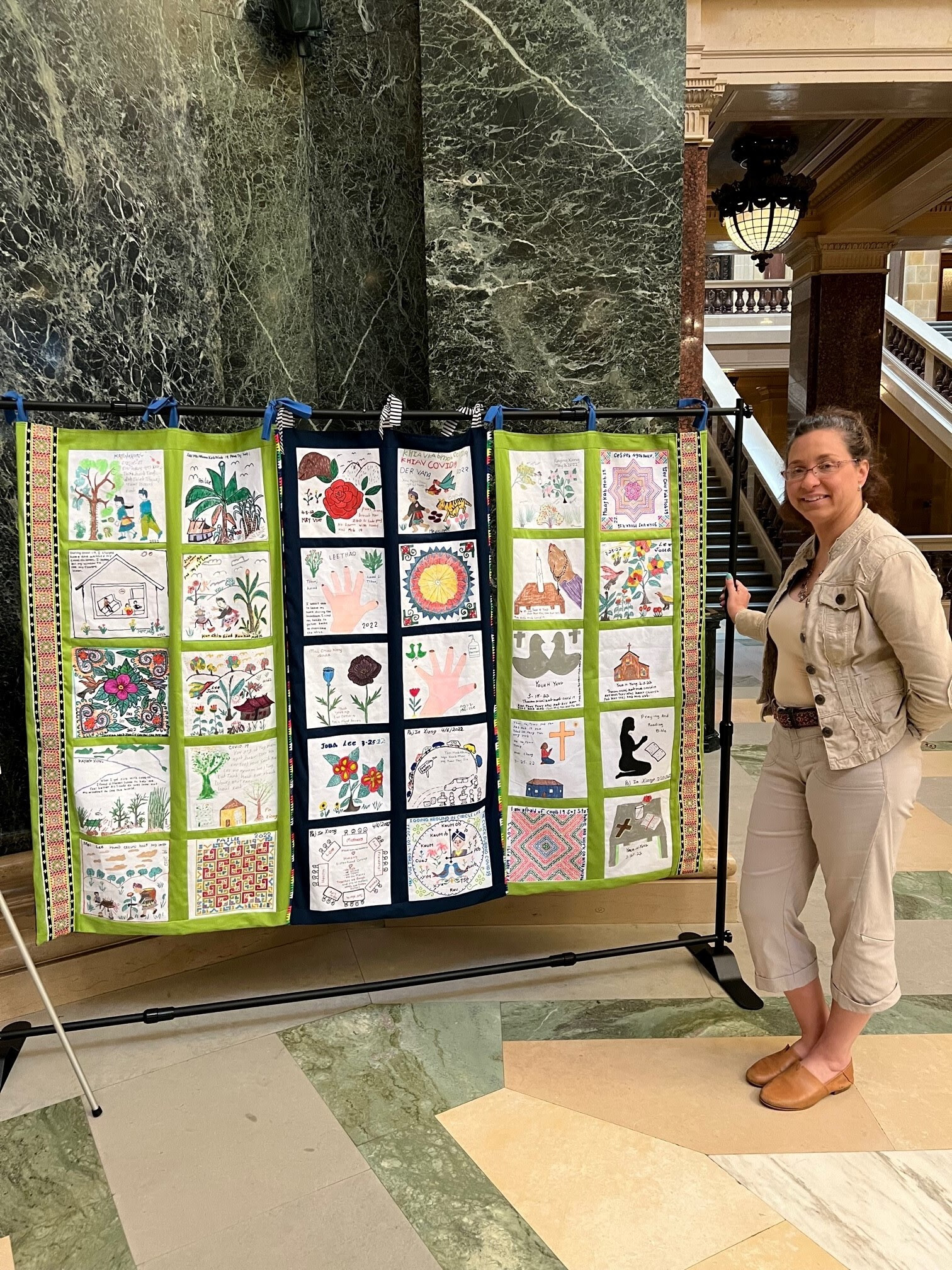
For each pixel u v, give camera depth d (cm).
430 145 285
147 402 287
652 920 320
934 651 192
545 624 267
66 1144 216
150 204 282
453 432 275
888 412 1495
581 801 275
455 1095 231
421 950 305
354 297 317
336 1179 203
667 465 268
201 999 276
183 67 287
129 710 246
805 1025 232
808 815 222
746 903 230
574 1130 217
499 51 283
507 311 296
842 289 895
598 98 289
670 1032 257
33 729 240
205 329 299
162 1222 192
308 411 243
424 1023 263
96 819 247
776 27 468
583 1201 195
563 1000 274
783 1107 222
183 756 249
